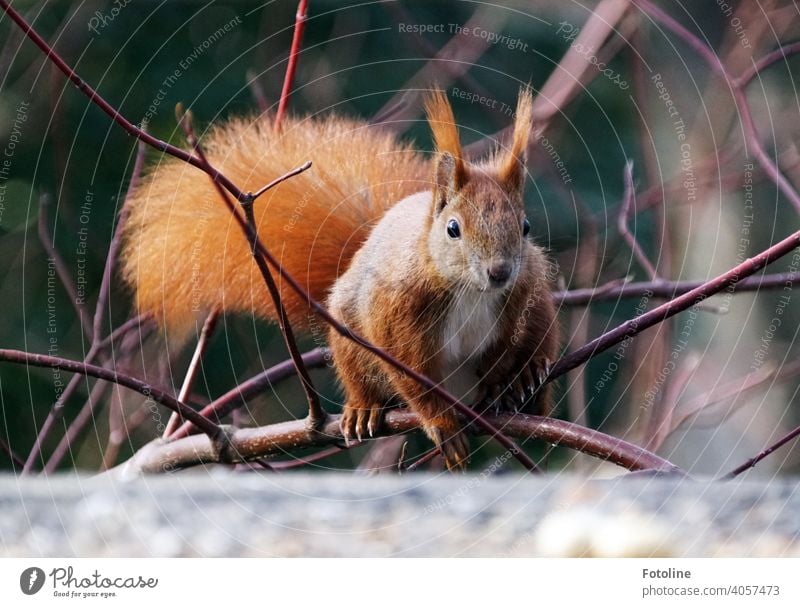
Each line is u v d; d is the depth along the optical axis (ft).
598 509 22.25
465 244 26.71
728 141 46.88
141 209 31.89
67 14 50.47
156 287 31.78
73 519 22.45
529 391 27.53
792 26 47.47
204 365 49.03
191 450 28.60
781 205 46.21
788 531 21.26
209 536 21.58
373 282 28.27
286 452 27.68
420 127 48.03
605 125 51.98
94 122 50.08
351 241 31.24
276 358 49.14
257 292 31.14
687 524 21.48
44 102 49.78
